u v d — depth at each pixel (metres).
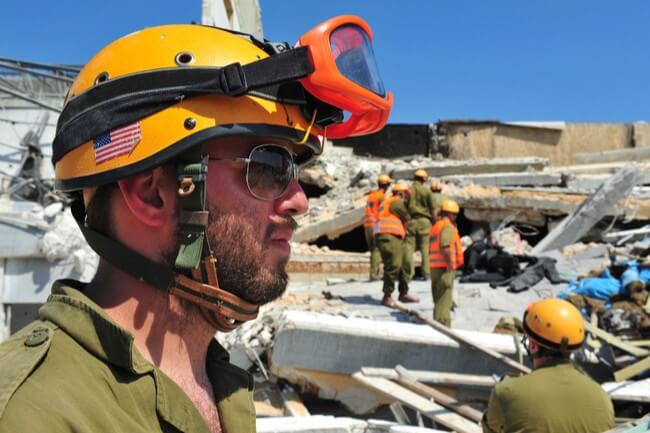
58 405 0.88
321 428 4.20
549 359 3.50
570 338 3.44
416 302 9.41
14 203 7.98
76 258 7.66
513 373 6.18
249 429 1.35
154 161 1.11
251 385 1.43
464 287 10.23
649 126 21.88
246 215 1.19
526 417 3.24
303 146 1.39
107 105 1.13
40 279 7.70
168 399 1.07
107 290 1.17
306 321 6.04
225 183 1.17
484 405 5.95
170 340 1.18
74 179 1.16
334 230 14.73
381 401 6.16
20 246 7.61
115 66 1.17
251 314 1.24
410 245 9.38
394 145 22.53
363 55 1.34
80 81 1.22
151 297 1.16
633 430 2.63
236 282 1.18
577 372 3.39
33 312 7.98
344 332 6.05
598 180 16.03
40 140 17.00
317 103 1.29
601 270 9.05
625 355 6.10
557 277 10.20
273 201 1.24
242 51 1.23
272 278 1.23
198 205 1.12
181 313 1.18
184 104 1.12
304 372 6.14
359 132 1.54
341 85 1.22
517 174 16.41
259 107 1.18
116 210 1.17
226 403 1.33
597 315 7.03
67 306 1.05
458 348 6.17
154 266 1.14
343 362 6.12
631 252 10.88
